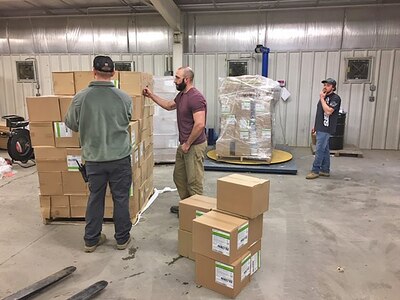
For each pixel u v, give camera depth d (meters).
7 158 6.10
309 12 6.99
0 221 3.34
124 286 2.26
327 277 2.37
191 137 2.98
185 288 2.24
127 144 2.69
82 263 2.55
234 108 5.31
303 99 7.21
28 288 2.16
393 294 2.18
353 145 7.02
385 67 6.81
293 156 6.32
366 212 3.58
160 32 7.58
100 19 7.68
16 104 8.10
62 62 7.84
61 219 3.36
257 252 2.39
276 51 7.15
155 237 2.99
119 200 2.69
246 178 2.36
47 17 7.77
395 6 6.70
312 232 3.10
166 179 4.82
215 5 6.96
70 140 3.09
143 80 3.48
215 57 7.37
